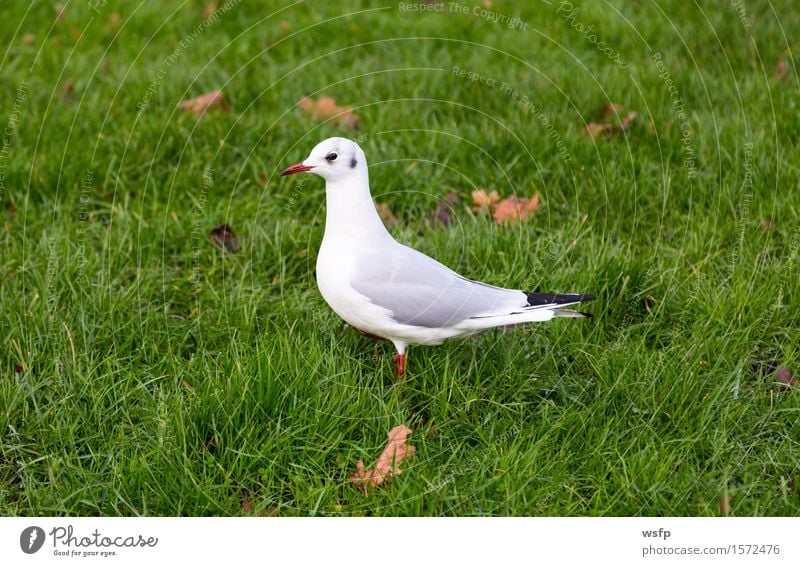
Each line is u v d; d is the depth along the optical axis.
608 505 4.40
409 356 5.42
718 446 4.71
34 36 9.46
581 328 5.63
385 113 7.89
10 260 6.23
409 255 5.07
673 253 6.37
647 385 5.09
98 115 7.88
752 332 5.55
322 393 4.90
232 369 4.99
